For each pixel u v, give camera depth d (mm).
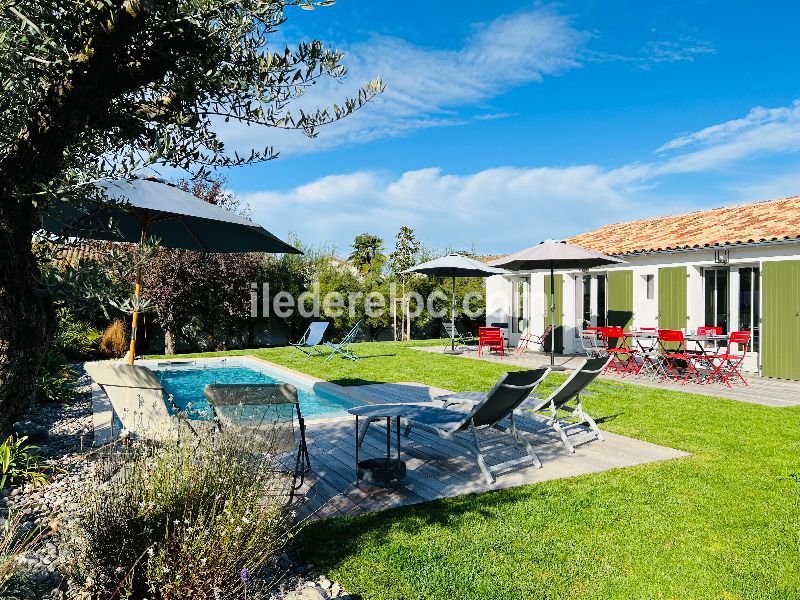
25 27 1885
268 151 2775
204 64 2309
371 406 5484
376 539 3666
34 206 2119
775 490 4656
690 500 4414
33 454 5035
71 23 1902
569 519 4031
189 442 3469
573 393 6355
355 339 22969
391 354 16234
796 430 6840
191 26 2186
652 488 4695
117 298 2236
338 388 10102
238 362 15359
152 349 19781
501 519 4020
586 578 3205
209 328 19812
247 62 2418
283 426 4707
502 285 20594
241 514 2832
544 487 4727
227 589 2619
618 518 4055
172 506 2855
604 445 6168
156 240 2342
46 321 2156
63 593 2652
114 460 3402
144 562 2674
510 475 5102
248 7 2217
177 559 2676
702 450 5930
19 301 2023
